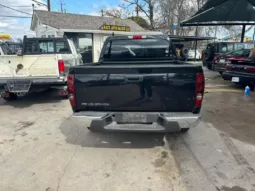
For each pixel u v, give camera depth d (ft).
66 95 19.70
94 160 9.36
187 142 11.10
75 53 24.32
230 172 8.40
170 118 8.68
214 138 11.57
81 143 11.07
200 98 8.75
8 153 9.98
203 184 7.67
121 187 7.53
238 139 11.43
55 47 22.12
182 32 74.28
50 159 9.45
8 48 30.22
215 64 34.81
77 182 7.83
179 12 70.54
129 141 11.29
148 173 8.36
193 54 61.87
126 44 14.17
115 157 9.63
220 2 28.40
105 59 14.58
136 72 8.78
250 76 22.26
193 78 8.62
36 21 55.01
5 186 7.61
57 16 51.75
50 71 17.79
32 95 22.57
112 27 50.83
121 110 9.23
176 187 7.51
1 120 14.65
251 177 8.08
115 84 8.97
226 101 19.43
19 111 16.80
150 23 79.97
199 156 9.65
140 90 8.91
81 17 56.18
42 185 7.66
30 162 9.20
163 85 8.77
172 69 8.62
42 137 11.82
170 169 8.63
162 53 14.29
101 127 9.09
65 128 13.15
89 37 49.44
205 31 79.46
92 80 9.05
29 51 21.90
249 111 16.42
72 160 9.36
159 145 10.80
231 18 34.30
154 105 9.00
